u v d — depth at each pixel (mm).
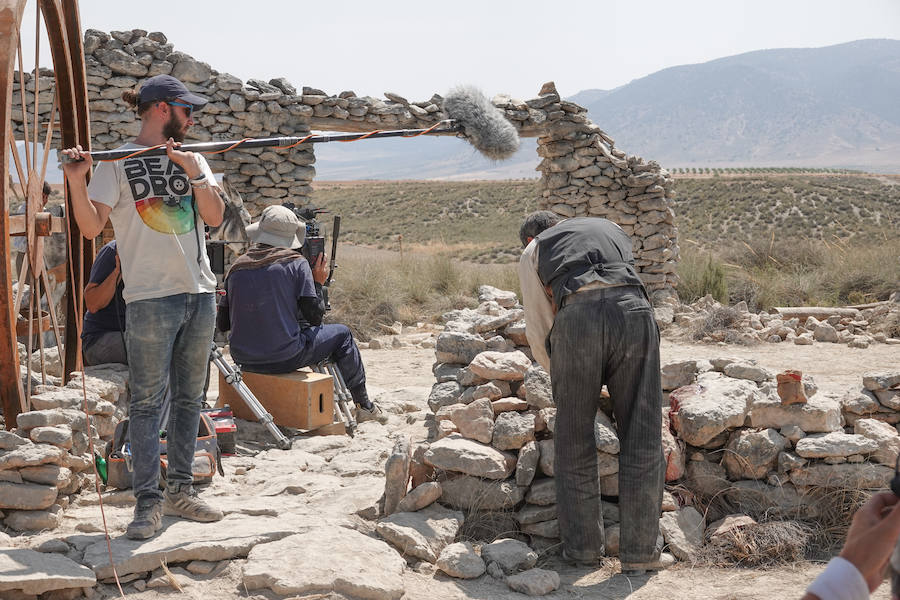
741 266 15578
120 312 5137
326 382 5336
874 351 9578
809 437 3957
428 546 3504
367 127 11945
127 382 5000
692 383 4531
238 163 11016
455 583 3318
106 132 10453
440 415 4938
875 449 3820
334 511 3756
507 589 3295
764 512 3891
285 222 5520
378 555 3299
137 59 10469
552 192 13133
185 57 10664
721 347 10000
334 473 4480
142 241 3213
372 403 5953
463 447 3895
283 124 11195
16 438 3562
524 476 3844
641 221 12789
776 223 60875
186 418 3523
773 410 4074
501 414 4113
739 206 67688
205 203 3191
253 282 5309
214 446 4234
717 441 4066
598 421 4031
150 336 3240
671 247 12938
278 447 4996
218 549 3189
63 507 3646
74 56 4969
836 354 9391
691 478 4035
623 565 3471
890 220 59906
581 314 3434
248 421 5457
